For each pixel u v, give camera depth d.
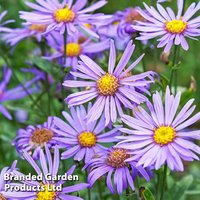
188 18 0.69
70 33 0.72
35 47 0.98
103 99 0.65
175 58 0.69
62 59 0.81
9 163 0.84
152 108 0.64
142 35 0.68
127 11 0.80
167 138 0.62
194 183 0.79
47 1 0.75
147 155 0.62
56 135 0.70
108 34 0.81
